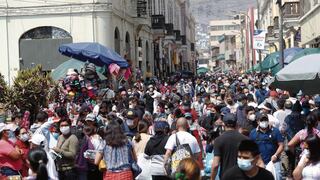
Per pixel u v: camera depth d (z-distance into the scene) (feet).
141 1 248.73
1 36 197.77
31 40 197.77
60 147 60.49
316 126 57.31
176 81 243.60
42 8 195.83
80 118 75.00
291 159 68.74
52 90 105.19
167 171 54.95
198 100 118.21
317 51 113.50
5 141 55.11
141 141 61.31
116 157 52.42
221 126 67.56
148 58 282.15
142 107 95.40
